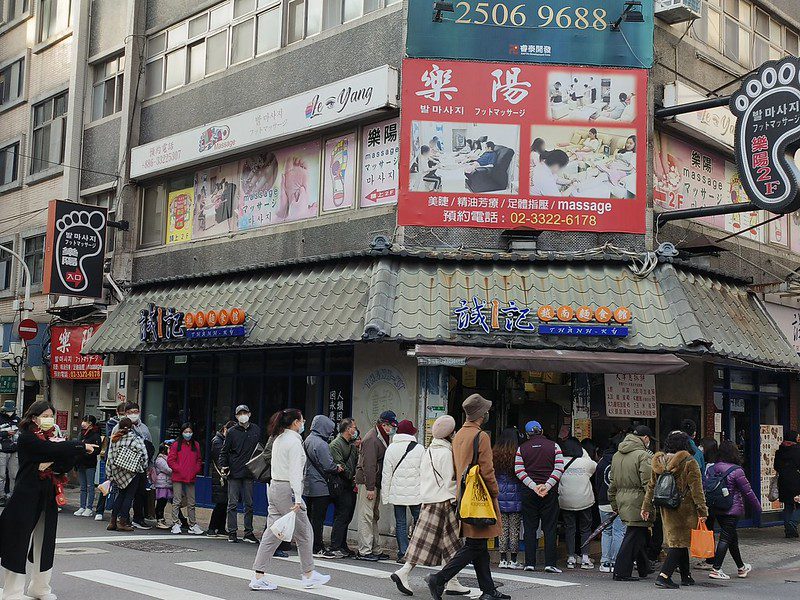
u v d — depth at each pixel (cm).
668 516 984
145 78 1967
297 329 1348
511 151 1373
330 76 1541
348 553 1175
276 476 930
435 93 1383
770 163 1282
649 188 1392
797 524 1620
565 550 1313
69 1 2298
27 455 796
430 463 899
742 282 1488
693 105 1384
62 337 2095
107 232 2014
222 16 1800
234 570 1005
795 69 1266
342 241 1476
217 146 1688
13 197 2411
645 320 1265
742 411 1617
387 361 1349
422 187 1373
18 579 786
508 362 1209
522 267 1329
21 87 2441
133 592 852
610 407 1348
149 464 1450
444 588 869
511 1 1400
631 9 1390
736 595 936
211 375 1656
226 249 1697
